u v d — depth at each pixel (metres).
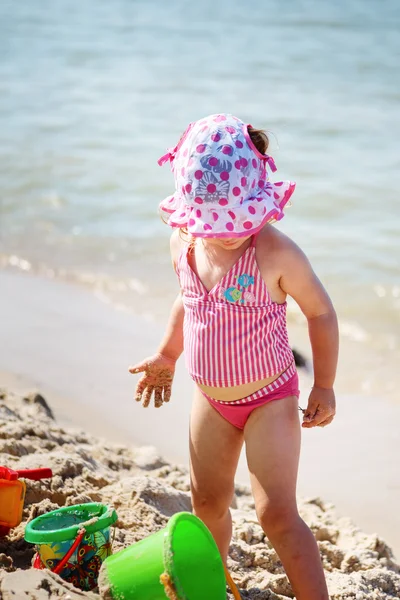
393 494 6.37
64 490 4.82
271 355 3.91
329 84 23.52
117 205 14.25
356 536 5.33
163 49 29.77
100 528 3.81
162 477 5.95
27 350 8.61
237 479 6.59
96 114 20.44
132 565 3.49
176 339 4.41
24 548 4.19
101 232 13.09
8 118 20.03
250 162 3.84
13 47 30.17
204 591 3.36
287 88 23.11
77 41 31.61
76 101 21.94
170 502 5.18
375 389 8.38
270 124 19.16
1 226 13.27
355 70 25.30
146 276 11.45
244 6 39.72
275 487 3.78
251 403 3.91
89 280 11.27
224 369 3.91
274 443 3.82
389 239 12.34
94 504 4.03
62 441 6.06
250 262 3.88
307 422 4.00
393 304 10.24
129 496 5.02
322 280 10.92
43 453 5.56
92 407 7.37
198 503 4.12
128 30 34.06
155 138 18.23
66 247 12.47
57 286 11.01
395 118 19.67
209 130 3.87
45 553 3.74
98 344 8.94
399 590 4.62
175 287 11.10
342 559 5.02
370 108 20.72
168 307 10.39
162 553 3.42
